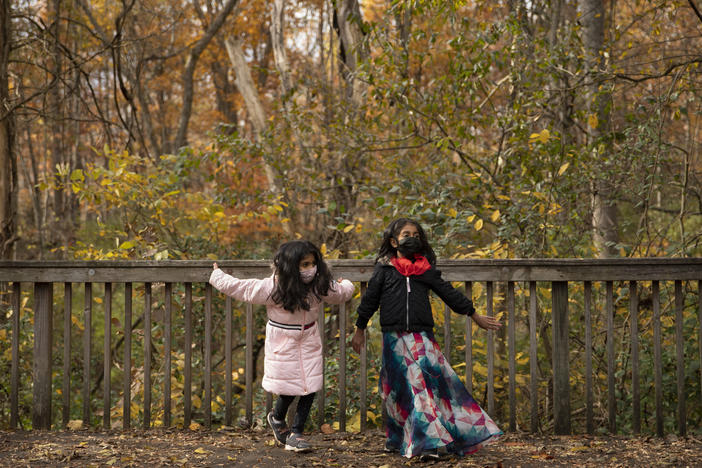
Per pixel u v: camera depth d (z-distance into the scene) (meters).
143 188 6.38
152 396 5.75
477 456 3.47
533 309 4.09
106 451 3.49
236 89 26.78
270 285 3.37
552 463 3.34
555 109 7.18
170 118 26.77
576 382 6.01
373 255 5.60
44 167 19.33
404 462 3.32
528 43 6.75
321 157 8.45
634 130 6.00
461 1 6.41
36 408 4.13
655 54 8.03
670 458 3.41
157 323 6.15
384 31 7.01
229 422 4.19
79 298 12.87
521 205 6.09
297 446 3.47
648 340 5.57
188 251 7.25
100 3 15.38
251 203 8.11
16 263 4.04
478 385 5.92
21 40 8.02
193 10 21.34
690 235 5.84
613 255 7.01
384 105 7.31
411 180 6.78
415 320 3.39
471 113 6.91
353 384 5.31
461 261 4.01
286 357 3.40
